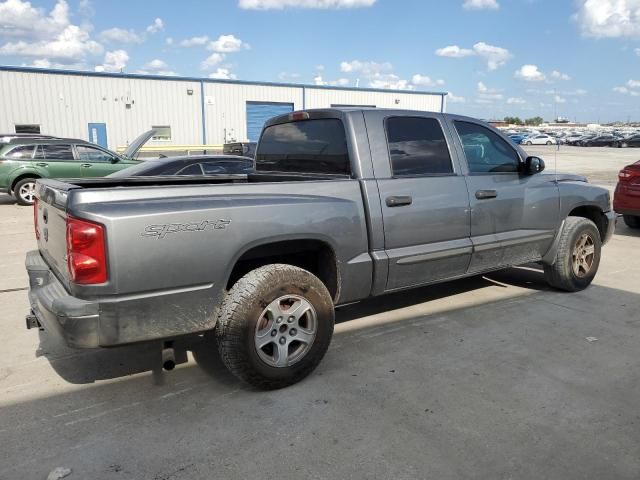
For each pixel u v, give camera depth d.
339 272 3.76
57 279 3.35
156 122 27.27
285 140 4.63
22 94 24.06
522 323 4.71
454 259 4.45
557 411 3.20
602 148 52.56
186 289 3.12
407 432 2.98
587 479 2.58
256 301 3.29
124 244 2.88
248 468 2.68
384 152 4.04
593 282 6.08
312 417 3.16
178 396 3.45
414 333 4.49
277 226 3.38
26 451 2.83
